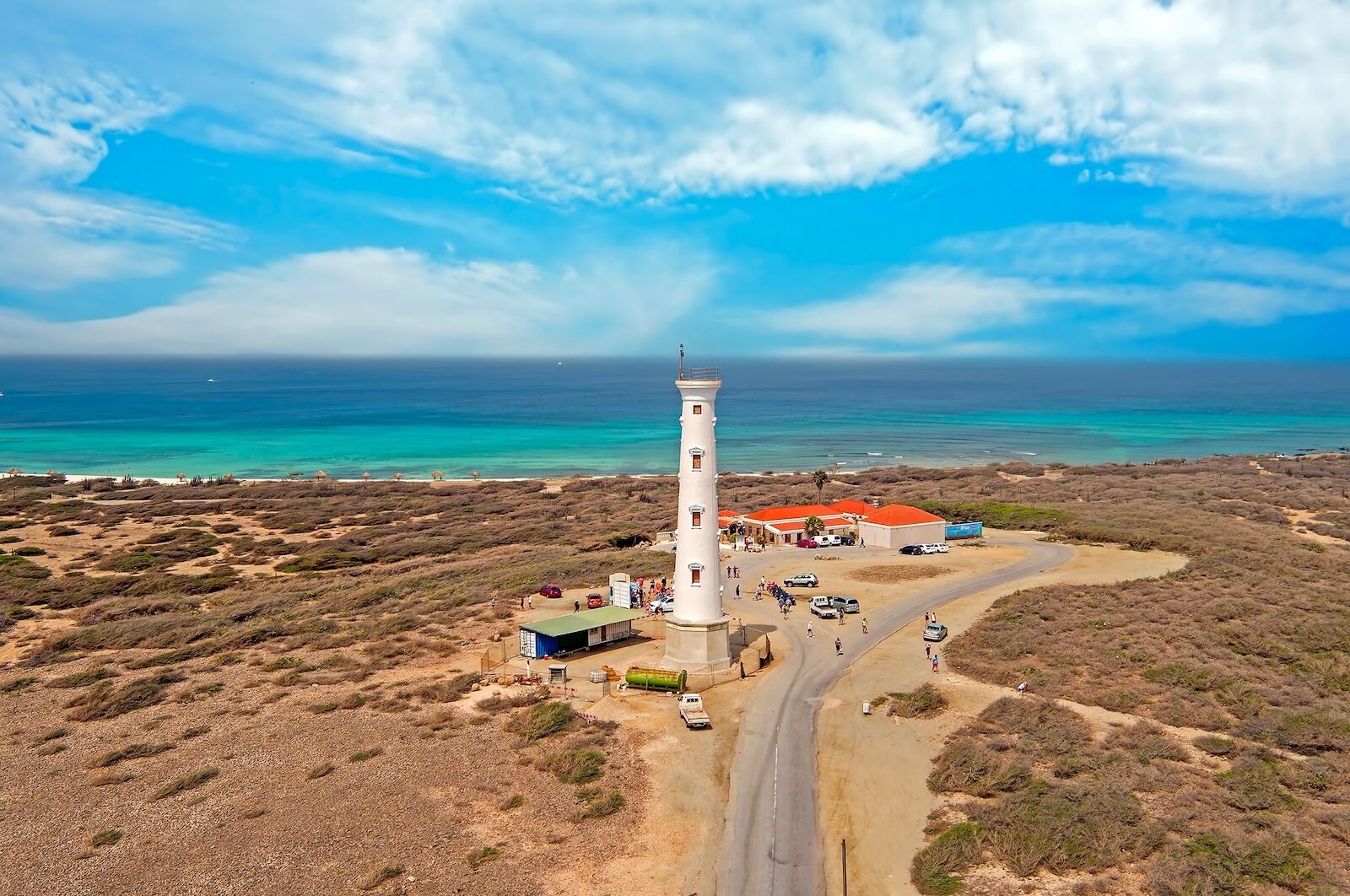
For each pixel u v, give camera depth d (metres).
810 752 35.56
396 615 58.09
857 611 56.88
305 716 40.47
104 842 29.22
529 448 194.88
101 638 53.97
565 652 49.19
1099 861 25.81
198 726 39.59
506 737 37.41
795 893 25.84
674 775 33.62
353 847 28.61
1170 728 35.59
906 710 39.25
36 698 44.03
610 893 25.92
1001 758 33.09
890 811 30.41
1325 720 34.56
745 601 60.94
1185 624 48.78
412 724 39.16
